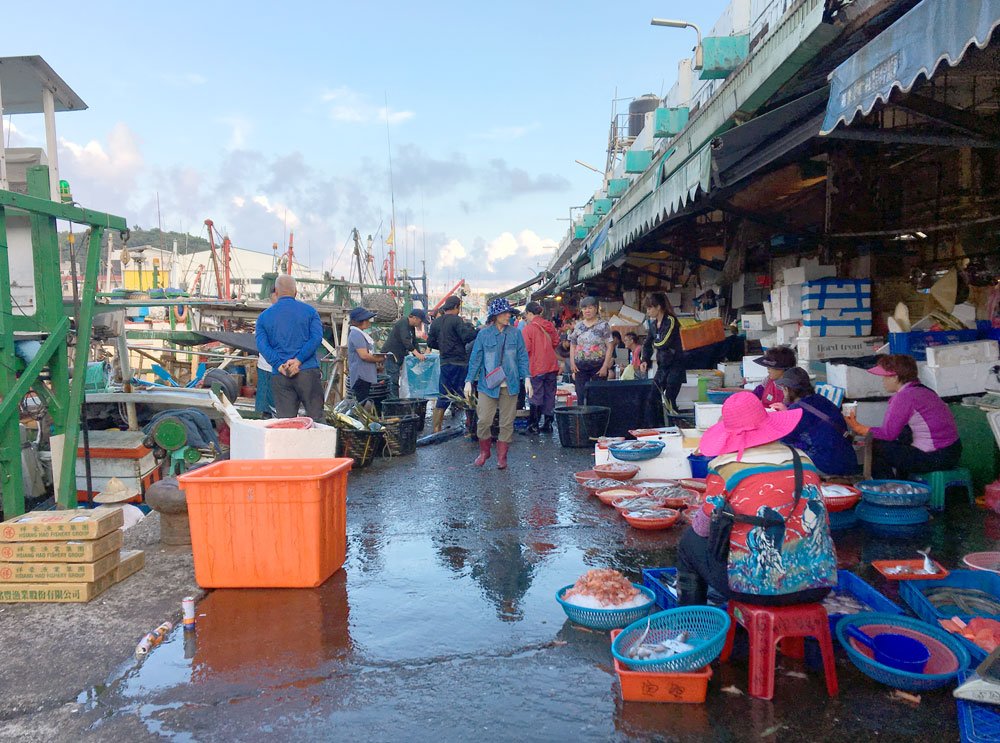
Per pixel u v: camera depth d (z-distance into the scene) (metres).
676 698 3.11
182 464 8.69
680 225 12.28
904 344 6.81
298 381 7.68
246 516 4.55
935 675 3.02
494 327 8.37
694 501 6.04
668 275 17.38
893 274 8.35
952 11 3.01
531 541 5.51
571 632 3.87
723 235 12.27
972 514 5.63
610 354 10.91
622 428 10.20
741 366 10.10
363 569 4.97
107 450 8.41
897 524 5.41
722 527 3.11
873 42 3.64
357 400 10.59
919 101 4.68
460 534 5.75
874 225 7.97
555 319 30.09
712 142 5.84
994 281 7.00
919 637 3.41
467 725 3.01
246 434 6.18
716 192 6.90
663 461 7.18
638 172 11.30
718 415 7.37
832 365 7.20
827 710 3.03
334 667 3.54
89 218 7.05
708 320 11.47
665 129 9.27
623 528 5.76
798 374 6.02
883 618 3.55
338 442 8.41
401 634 3.89
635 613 3.83
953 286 7.06
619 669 3.13
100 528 4.44
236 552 4.56
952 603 3.86
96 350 12.53
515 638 3.81
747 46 6.97
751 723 2.95
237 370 14.07
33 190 7.14
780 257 10.80
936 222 7.68
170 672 3.52
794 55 5.03
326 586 4.65
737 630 3.76
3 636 3.93
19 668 3.57
